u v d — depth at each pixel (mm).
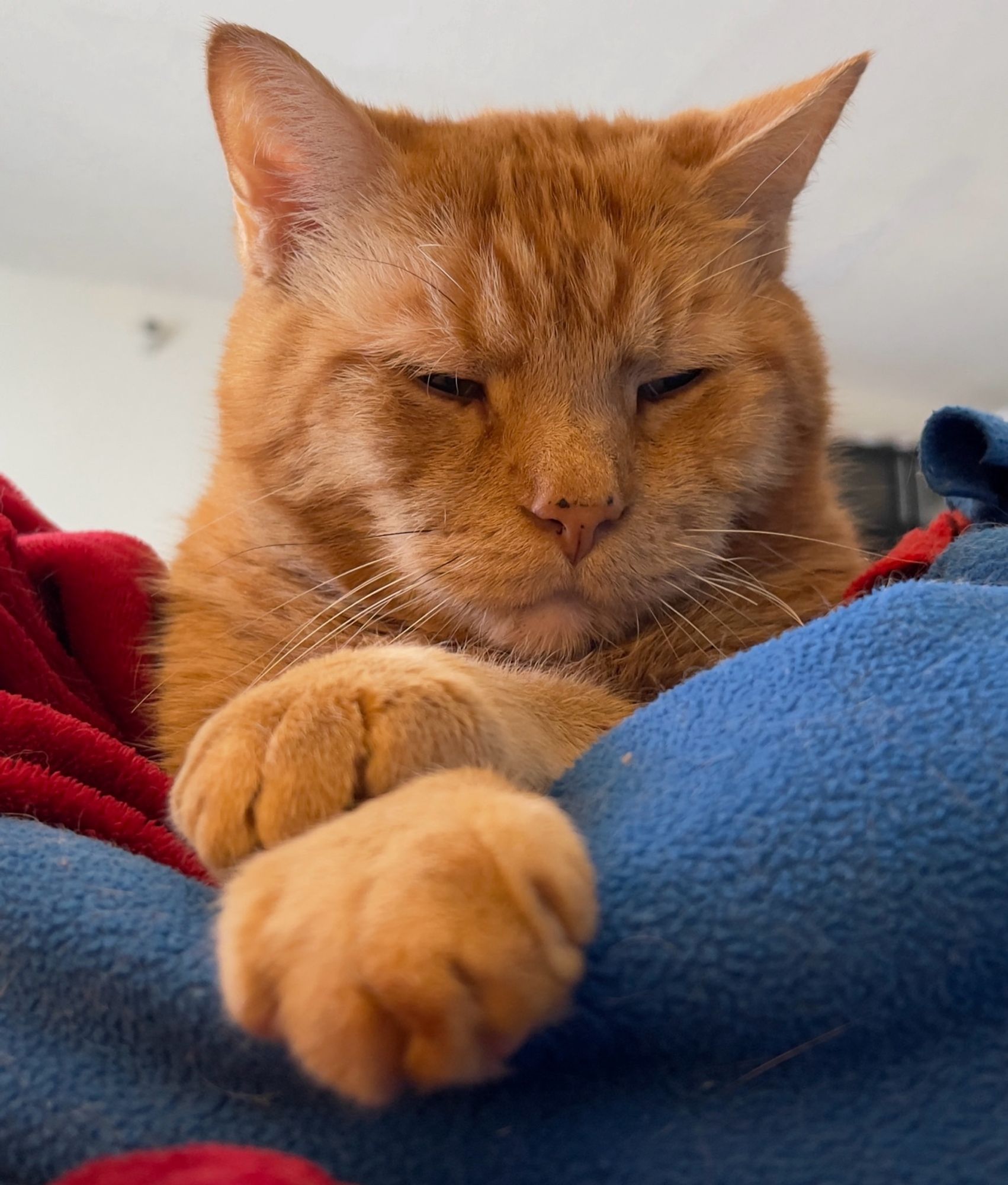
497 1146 88
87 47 395
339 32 373
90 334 606
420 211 178
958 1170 80
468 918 79
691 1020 89
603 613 175
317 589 189
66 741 152
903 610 115
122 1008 100
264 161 189
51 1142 94
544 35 373
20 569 185
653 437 179
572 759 143
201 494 246
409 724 110
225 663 181
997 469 187
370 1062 77
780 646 119
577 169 186
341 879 86
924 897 90
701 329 184
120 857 120
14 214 527
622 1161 85
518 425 167
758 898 91
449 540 166
